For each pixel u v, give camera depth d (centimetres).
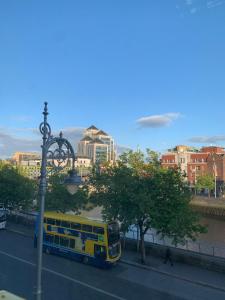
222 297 2191
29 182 4969
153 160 3166
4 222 4106
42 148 1204
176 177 2891
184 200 2789
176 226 2661
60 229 3058
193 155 12112
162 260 2919
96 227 2780
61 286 2273
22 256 2992
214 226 6281
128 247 3234
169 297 2159
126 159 3166
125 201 2844
